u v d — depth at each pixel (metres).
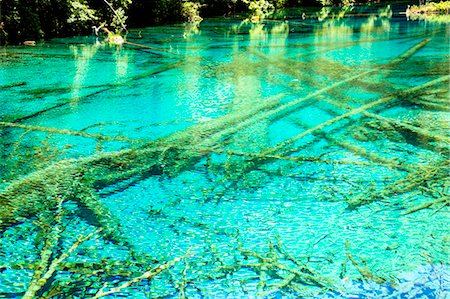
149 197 3.71
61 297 2.59
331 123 5.14
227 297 2.59
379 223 3.28
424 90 6.29
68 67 8.65
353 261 2.87
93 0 13.73
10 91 6.91
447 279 2.68
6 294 2.61
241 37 12.58
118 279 2.75
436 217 3.31
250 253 2.98
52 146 4.72
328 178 3.93
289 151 4.46
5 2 10.93
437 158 4.21
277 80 7.18
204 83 7.20
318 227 3.26
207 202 3.62
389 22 14.93
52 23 12.60
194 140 4.79
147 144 4.72
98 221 3.38
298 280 2.71
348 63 8.27
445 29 12.37
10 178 4.01
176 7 17.05
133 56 9.80
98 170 4.17
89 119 5.57
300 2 24.05
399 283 2.66
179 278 2.75
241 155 4.41
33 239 3.15
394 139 4.66
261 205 3.56
